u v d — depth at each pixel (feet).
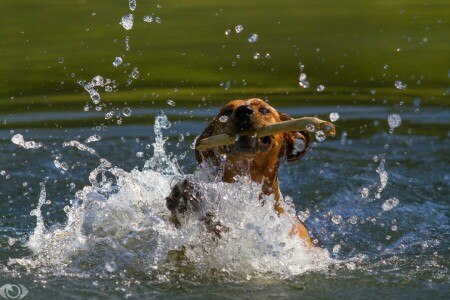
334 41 122.83
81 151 77.36
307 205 66.18
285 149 54.90
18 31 127.75
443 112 91.30
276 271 49.55
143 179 58.95
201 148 50.62
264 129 48.88
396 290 46.24
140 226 54.34
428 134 83.87
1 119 88.17
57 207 63.46
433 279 48.26
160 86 101.71
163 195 58.34
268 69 108.27
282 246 50.85
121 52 115.96
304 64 111.24
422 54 115.24
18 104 93.91
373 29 129.59
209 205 51.21
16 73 106.01
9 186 67.82
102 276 48.14
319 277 48.70
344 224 61.93
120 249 52.03
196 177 52.37
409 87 101.50
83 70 106.83
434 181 71.15
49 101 94.94
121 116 88.53
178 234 51.19
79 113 90.02
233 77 105.70
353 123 87.66
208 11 143.54
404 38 123.95
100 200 56.65
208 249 50.78
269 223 51.57
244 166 52.37
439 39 122.72
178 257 50.78
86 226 54.49
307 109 92.07
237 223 51.34
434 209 64.90
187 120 86.63
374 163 75.77
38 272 48.80
